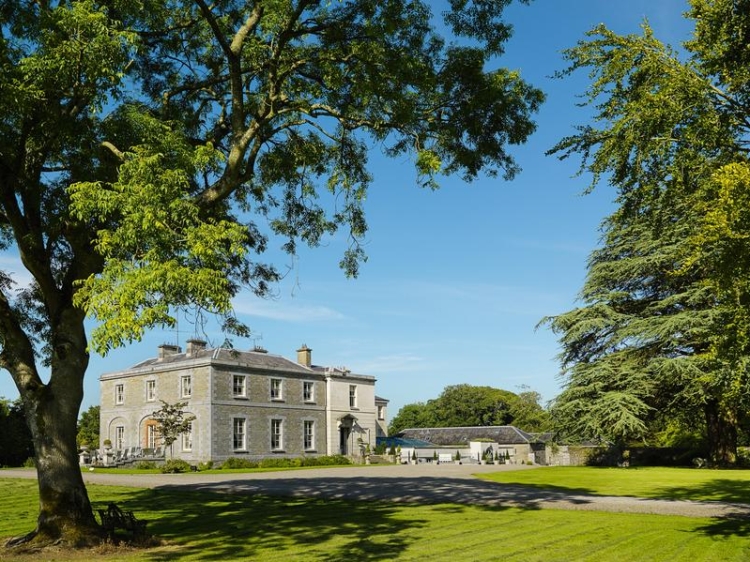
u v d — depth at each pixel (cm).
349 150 1677
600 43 1162
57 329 1229
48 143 1164
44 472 1171
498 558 998
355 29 1355
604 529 1268
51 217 1245
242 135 1330
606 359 3372
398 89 1360
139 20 1275
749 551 1017
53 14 1025
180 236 984
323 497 1938
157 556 1046
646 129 1097
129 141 1148
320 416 5016
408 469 3588
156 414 4044
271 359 4912
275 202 1764
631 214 1246
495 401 8544
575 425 3300
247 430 4456
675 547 1066
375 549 1090
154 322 903
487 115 1405
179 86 1507
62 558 1034
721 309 984
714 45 1028
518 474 2922
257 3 1355
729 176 893
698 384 2870
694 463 3394
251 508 1688
